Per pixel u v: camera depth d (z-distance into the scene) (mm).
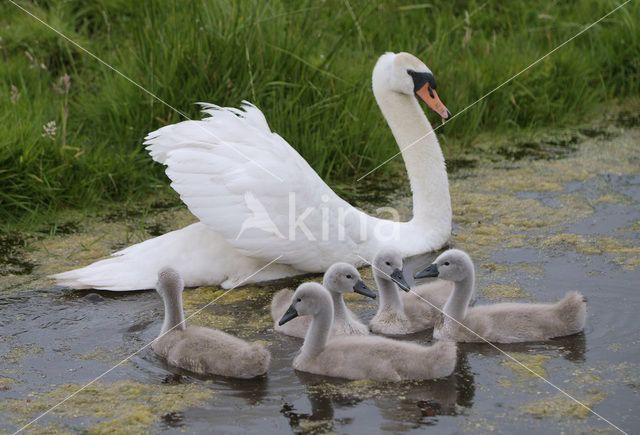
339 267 9906
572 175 15023
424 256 12281
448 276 9766
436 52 17641
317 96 15461
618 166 15383
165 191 14586
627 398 8469
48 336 9984
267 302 10930
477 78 17328
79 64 17531
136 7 17172
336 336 9562
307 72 15680
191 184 10938
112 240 12750
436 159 12391
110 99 15398
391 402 8492
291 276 11672
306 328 9961
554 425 8031
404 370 8891
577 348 9516
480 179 15047
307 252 11273
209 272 11234
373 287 11297
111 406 8492
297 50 15758
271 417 8258
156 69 15305
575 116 17812
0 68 16672
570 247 12141
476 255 12031
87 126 15703
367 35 18375
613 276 11172
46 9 18922
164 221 13453
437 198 12344
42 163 13914
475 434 7910
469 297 9852
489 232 12828
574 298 9750
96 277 11016
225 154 11070
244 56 15383
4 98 15289
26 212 13570
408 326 10203
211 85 15227
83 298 10953
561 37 19516
